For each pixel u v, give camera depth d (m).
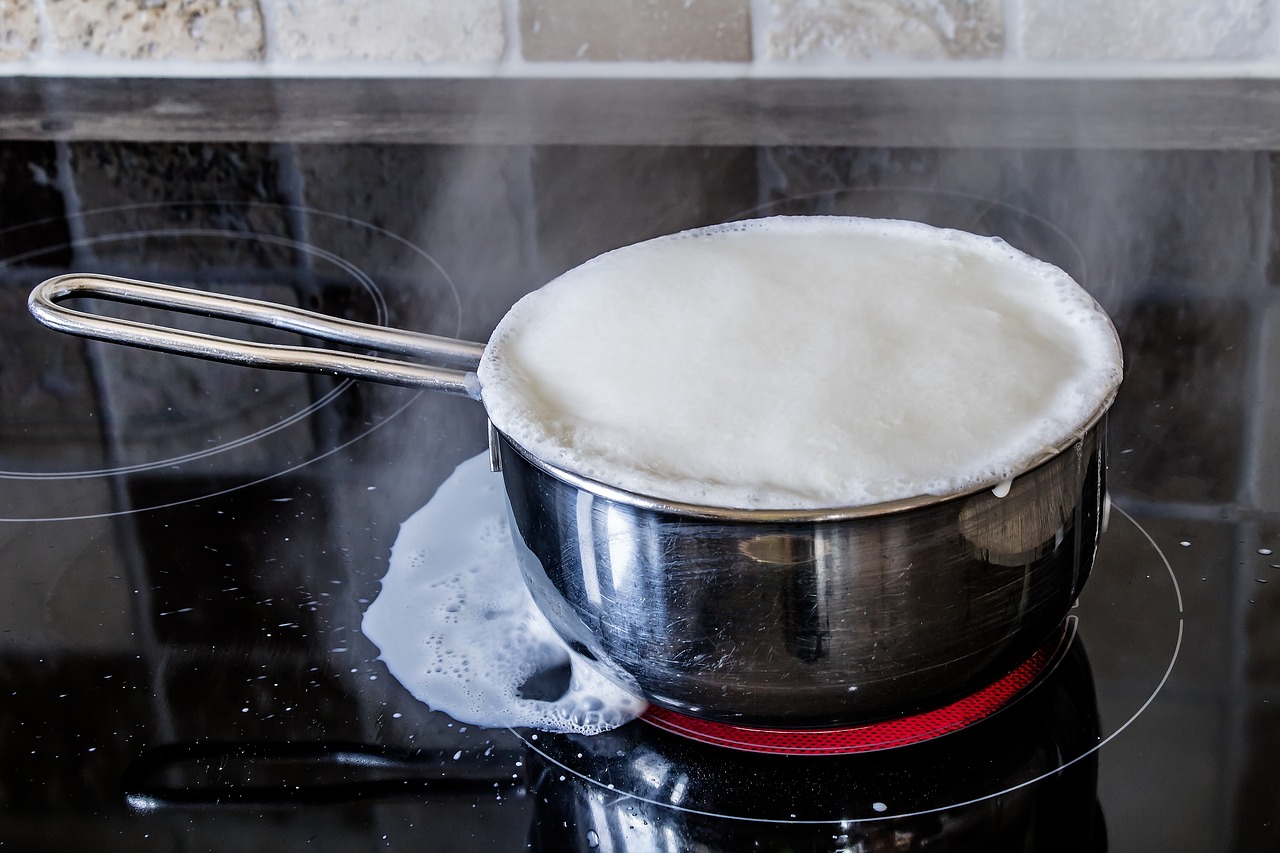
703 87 1.03
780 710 0.67
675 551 0.63
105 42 1.07
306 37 1.06
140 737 0.77
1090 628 0.78
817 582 0.61
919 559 0.61
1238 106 0.98
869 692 0.66
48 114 1.05
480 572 0.81
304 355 0.77
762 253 0.79
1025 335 0.74
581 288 0.78
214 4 1.05
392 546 0.82
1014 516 0.63
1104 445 0.70
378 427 0.87
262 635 0.79
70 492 0.85
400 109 1.04
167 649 0.79
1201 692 0.75
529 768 0.74
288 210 0.98
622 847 0.68
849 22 1.01
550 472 0.66
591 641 0.70
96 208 0.99
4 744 0.77
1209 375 0.86
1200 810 0.67
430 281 0.94
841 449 0.65
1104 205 0.94
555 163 0.99
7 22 1.07
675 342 0.75
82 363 0.91
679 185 0.97
